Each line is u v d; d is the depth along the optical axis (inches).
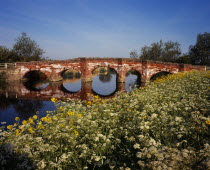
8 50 1556.3
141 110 215.3
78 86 1008.2
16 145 132.0
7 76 1095.0
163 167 85.6
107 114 207.5
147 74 1093.1
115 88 911.7
